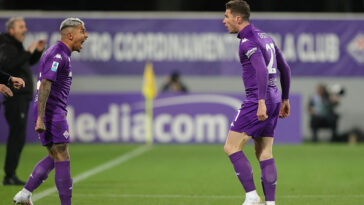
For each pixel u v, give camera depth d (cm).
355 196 2438
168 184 2802
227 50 5038
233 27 1891
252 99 1859
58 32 4978
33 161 3809
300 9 6712
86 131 4941
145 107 4944
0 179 2906
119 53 5056
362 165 3656
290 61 5016
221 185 2772
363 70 5012
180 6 6944
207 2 6888
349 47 5003
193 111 4934
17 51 2564
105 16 5031
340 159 3994
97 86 5200
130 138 4953
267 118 1875
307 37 5003
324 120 5159
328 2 6544
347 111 5156
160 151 4478
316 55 5012
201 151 4481
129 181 2902
